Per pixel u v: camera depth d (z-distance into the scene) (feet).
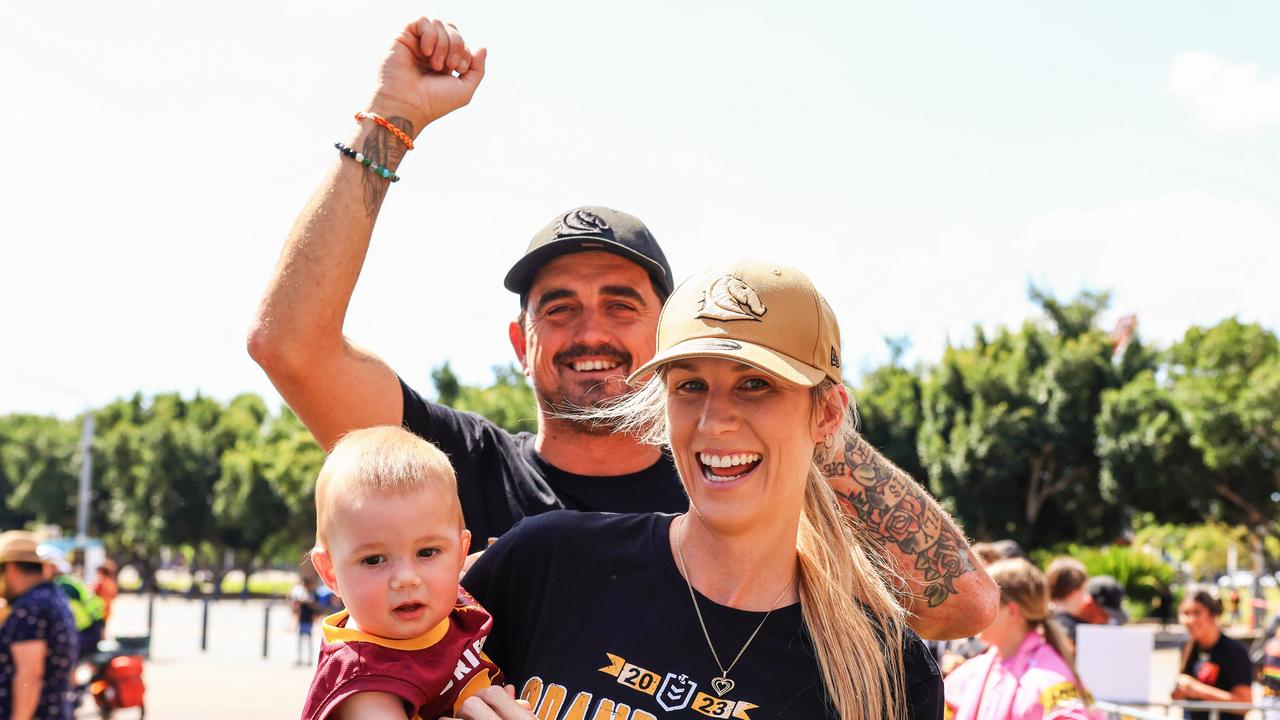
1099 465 120.06
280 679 60.34
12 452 249.75
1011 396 122.72
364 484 7.21
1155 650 82.33
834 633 6.86
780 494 6.90
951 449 122.01
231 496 192.75
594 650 6.97
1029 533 122.52
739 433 6.81
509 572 7.61
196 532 205.26
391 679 6.90
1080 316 130.31
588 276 9.61
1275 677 26.61
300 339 7.93
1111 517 122.72
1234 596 54.24
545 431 9.75
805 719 6.64
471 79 8.69
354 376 8.52
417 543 7.15
